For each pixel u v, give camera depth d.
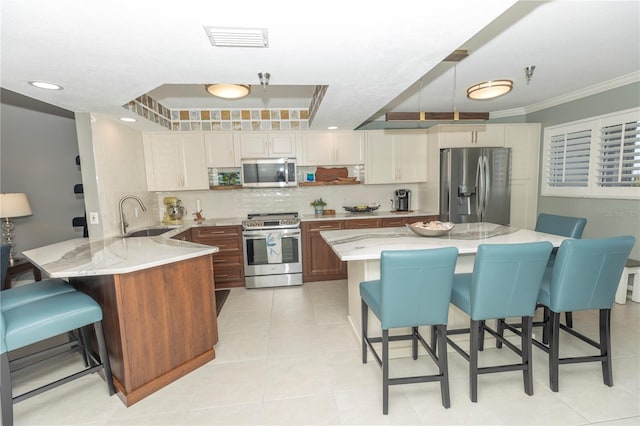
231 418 1.73
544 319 2.33
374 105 2.88
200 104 3.82
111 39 1.48
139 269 1.79
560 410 1.71
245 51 1.66
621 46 2.35
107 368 1.90
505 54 2.47
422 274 1.60
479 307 1.70
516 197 4.28
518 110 4.43
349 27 1.44
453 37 1.56
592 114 3.47
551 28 2.06
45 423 1.72
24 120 3.59
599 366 2.08
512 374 2.04
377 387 1.95
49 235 3.81
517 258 1.63
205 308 2.27
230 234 3.86
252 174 4.06
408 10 1.31
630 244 1.70
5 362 1.59
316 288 3.86
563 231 2.52
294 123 4.21
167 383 2.02
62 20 1.29
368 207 4.48
